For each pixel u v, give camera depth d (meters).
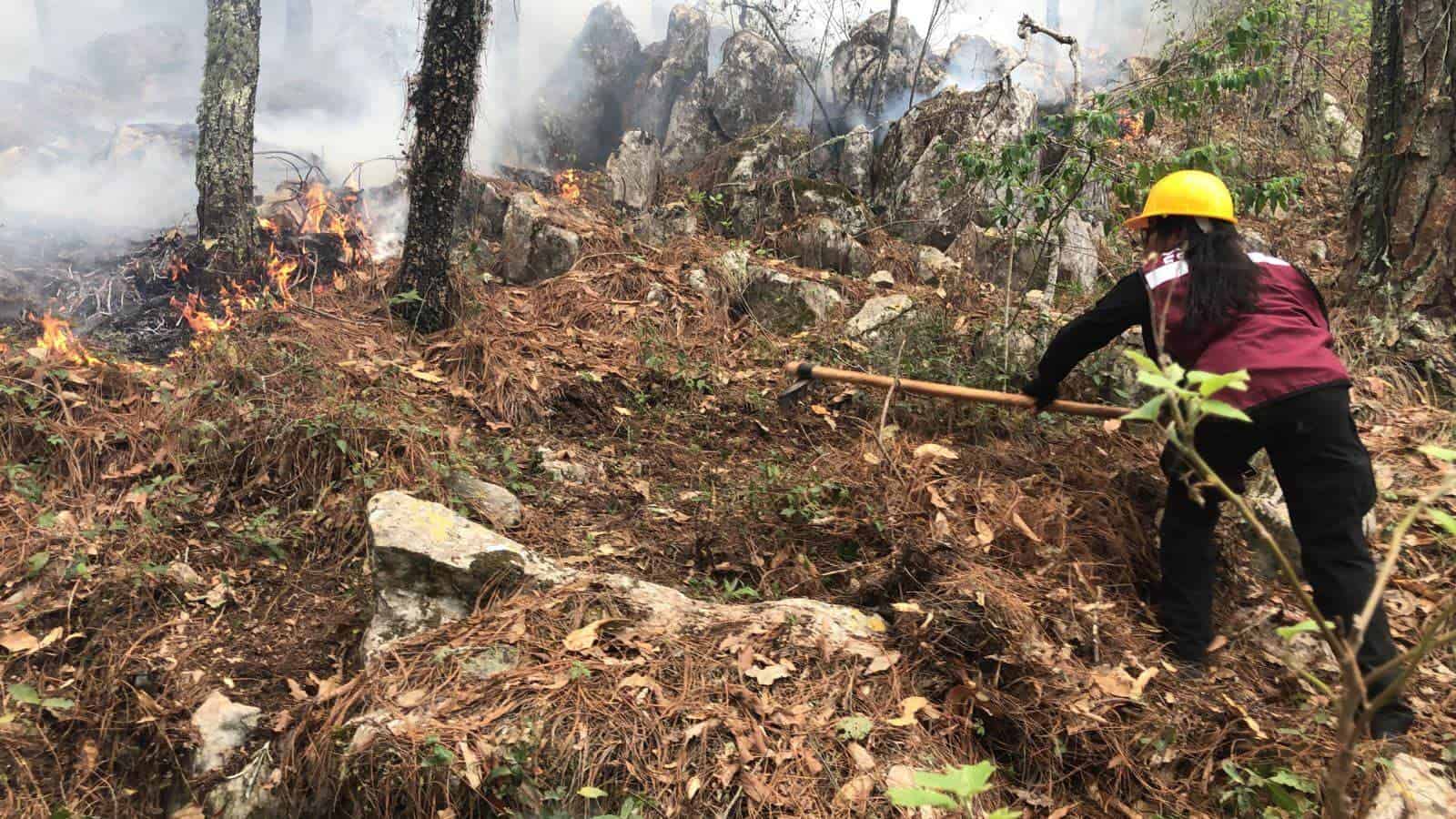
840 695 2.82
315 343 5.16
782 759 2.60
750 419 5.13
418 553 3.26
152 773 3.04
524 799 2.56
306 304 5.69
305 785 2.76
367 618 3.55
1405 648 3.26
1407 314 5.20
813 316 6.23
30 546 3.77
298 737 2.89
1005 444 4.52
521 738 2.64
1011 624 3.11
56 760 3.08
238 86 6.28
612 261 6.42
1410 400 4.89
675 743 2.65
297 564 3.89
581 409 5.12
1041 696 2.87
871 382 3.87
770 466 4.49
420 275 5.54
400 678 2.91
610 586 3.26
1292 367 2.94
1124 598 3.48
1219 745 2.83
